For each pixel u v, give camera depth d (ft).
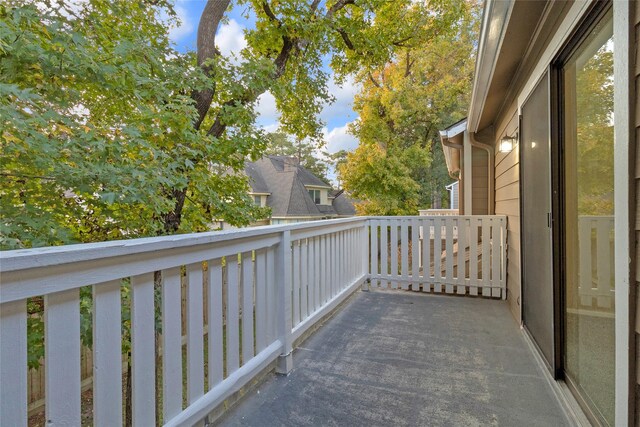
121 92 10.66
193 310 5.08
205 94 15.96
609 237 4.72
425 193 63.62
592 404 5.23
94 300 3.67
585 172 5.51
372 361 7.84
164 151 12.30
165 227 13.71
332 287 10.87
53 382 3.28
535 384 6.75
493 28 7.99
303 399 6.29
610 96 4.61
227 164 16.99
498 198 16.03
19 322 3.03
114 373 3.86
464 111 55.72
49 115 8.32
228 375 5.80
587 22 5.15
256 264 6.68
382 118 45.83
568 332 6.24
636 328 3.55
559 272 6.52
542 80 7.34
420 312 11.50
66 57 8.77
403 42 28.43
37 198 9.24
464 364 7.66
